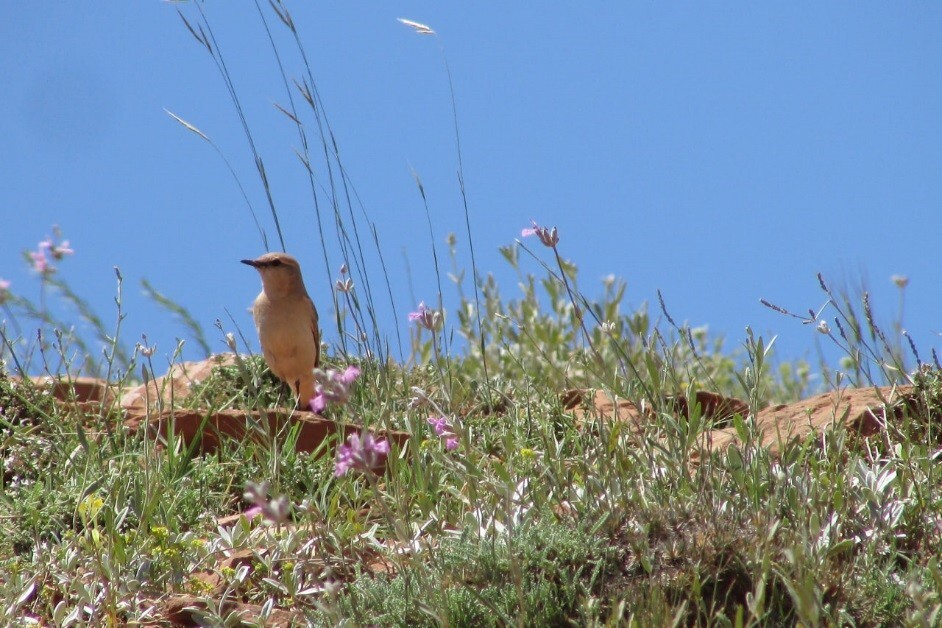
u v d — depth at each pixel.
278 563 10.77
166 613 10.17
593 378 17.61
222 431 14.48
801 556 9.14
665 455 11.10
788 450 11.11
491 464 12.28
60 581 10.51
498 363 19.48
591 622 8.87
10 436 13.90
